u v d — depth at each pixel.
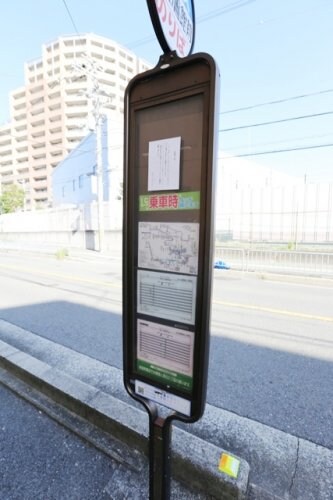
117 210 16.92
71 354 3.33
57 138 59.84
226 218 14.11
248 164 24.73
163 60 1.08
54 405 2.35
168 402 1.20
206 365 1.09
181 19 1.26
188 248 1.08
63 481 1.70
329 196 12.23
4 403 2.43
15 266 10.86
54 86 57.62
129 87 1.16
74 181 28.50
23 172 65.69
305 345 3.61
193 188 1.04
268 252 10.13
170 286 1.14
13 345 3.58
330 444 1.94
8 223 26.61
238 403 2.41
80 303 5.55
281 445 1.90
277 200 13.18
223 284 7.64
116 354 3.34
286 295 6.34
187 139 1.04
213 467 1.60
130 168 1.20
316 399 2.47
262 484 1.60
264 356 3.31
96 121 15.30
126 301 1.28
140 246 1.22
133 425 1.92
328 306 5.40
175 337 1.15
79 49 51.22
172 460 1.71
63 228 20.62
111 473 1.75
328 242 11.94
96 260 13.02
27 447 1.96
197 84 0.99
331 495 1.53
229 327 4.24
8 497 1.61
